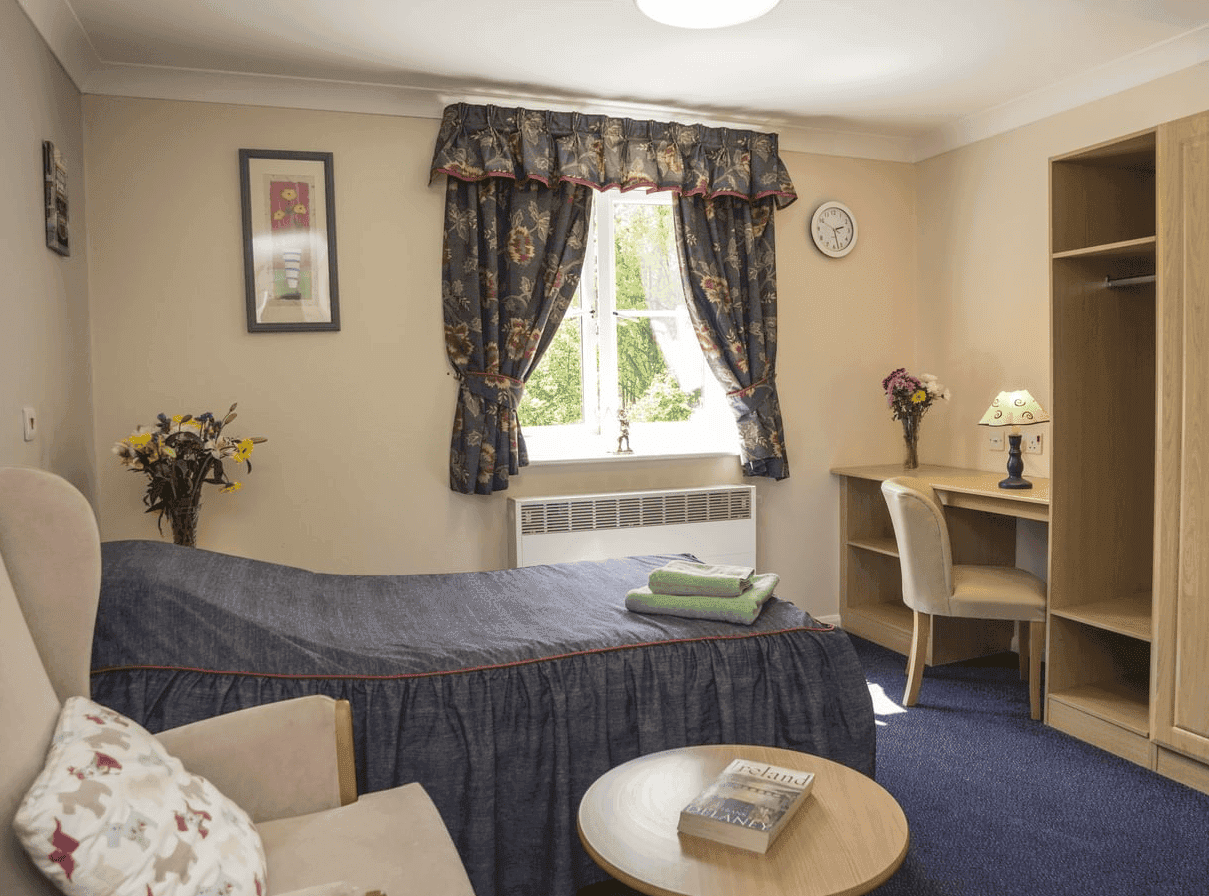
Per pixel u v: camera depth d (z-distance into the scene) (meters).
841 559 4.69
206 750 1.73
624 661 2.33
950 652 4.14
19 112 2.51
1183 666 2.80
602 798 1.75
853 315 4.64
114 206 3.45
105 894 1.21
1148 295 3.38
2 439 2.29
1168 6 3.06
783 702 2.44
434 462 3.91
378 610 2.65
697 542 4.23
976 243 4.38
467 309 3.82
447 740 2.15
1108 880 2.32
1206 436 2.69
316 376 3.73
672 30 3.18
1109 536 3.36
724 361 4.27
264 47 3.27
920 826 2.61
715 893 1.41
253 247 3.61
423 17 3.04
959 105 4.12
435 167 3.71
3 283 2.32
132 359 3.50
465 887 1.52
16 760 1.26
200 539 3.62
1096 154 3.05
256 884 1.40
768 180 4.18
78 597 1.70
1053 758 3.06
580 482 4.18
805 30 3.21
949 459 4.61
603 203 4.24
